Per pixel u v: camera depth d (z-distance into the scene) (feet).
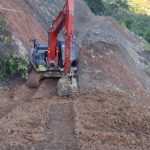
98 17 207.72
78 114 65.21
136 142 56.39
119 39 159.63
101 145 54.24
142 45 184.65
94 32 158.51
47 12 155.74
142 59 152.97
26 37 106.32
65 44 77.10
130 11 273.95
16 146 53.62
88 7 228.43
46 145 54.39
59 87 77.05
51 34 83.46
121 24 212.84
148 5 293.02
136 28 227.20
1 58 86.07
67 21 76.74
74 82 78.48
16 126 60.70
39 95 77.92
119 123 63.36
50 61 83.76
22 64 84.94
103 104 72.18
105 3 269.03
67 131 59.36
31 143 54.85
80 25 180.96
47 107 70.03
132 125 62.90
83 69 93.97
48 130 59.88
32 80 82.58
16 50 92.17
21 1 136.46
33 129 59.62
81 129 59.11
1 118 65.16
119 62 113.60
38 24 133.49
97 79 89.66
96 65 98.89
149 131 61.11
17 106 71.20
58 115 66.44
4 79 83.51
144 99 89.30
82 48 113.39
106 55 112.78
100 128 61.05
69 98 76.13
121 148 53.78
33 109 68.90
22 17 116.98
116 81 92.94
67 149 53.26
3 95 78.33
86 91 80.23
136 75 120.06
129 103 74.95
